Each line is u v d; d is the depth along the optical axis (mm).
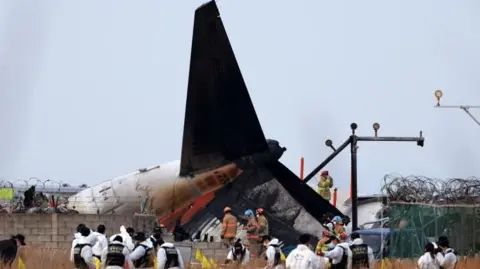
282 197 185250
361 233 173625
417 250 161375
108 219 177750
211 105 183500
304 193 185500
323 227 170875
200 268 135125
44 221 174875
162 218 189125
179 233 183875
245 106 183250
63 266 127250
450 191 161250
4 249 129625
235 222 163750
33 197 192125
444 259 120750
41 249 147875
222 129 185875
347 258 114438
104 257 107375
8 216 173875
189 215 187625
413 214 162500
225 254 161875
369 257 115188
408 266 139625
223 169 188250
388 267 139125
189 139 187500
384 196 167875
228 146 187500
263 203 185000
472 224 160500
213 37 175875
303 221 182625
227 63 178625
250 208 184375
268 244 126188
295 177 186625
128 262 107188
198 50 177375
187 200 192250
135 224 179250
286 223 182625
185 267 132875
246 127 185125
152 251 113438
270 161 187125
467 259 147375
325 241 125812
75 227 175875
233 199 186250
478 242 159750
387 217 182125
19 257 125812
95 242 118250
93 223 176625
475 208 160625
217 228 182250
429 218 161500
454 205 160000
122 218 179000
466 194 160625
